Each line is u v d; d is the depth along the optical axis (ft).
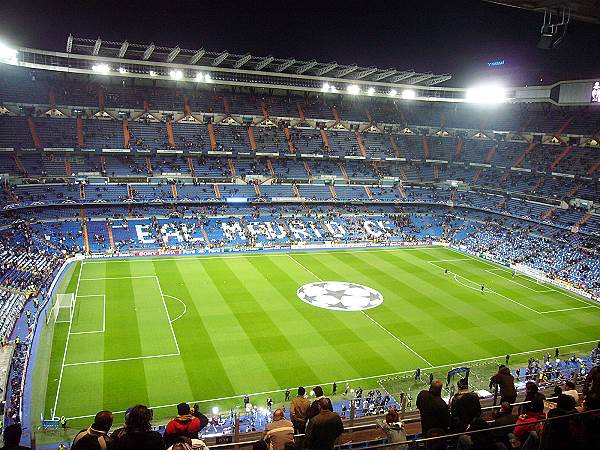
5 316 154.30
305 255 264.72
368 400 121.19
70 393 120.37
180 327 162.09
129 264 230.68
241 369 136.98
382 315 181.78
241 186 314.96
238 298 192.13
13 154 272.31
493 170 354.13
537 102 364.38
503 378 54.90
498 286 224.12
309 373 136.56
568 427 32.14
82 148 287.89
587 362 150.30
